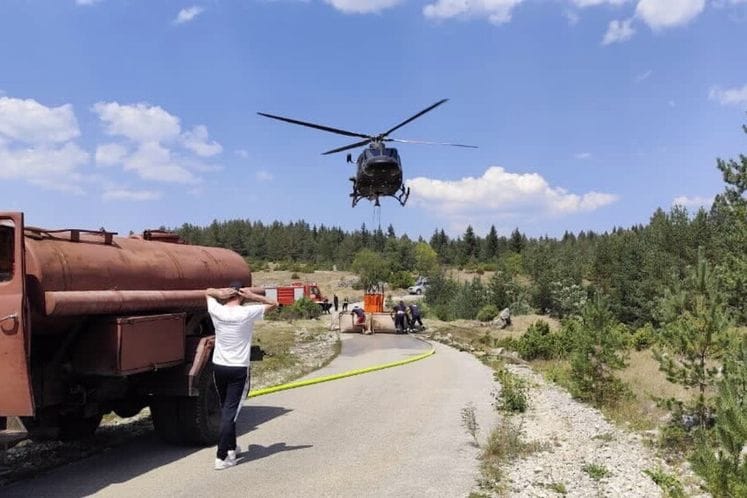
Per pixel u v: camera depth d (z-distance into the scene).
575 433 9.16
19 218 5.82
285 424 9.39
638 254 43.88
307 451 7.82
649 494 6.34
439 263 124.12
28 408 5.71
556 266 56.62
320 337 27.73
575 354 12.28
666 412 10.48
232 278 9.62
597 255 54.09
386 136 19.09
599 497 6.22
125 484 6.50
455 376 15.05
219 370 7.21
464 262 129.75
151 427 9.36
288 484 6.49
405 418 9.87
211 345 8.04
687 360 9.20
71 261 6.57
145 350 7.06
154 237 9.00
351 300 75.38
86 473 6.91
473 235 139.75
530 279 60.59
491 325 39.84
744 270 13.63
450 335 30.08
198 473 6.89
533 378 15.55
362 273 93.44
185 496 6.11
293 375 14.90
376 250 123.50
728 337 8.50
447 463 7.31
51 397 6.71
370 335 29.08
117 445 8.23
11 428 5.89
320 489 6.33
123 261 7.38
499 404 11.21
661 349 9.24
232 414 7.15
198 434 7.98
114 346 6.67
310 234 158.38
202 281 8.80
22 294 5.78
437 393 12.34
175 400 7.95
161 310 7.78
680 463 7.61
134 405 8.25
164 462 7.36
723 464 5.11
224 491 6.26
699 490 6.41
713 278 8.88
